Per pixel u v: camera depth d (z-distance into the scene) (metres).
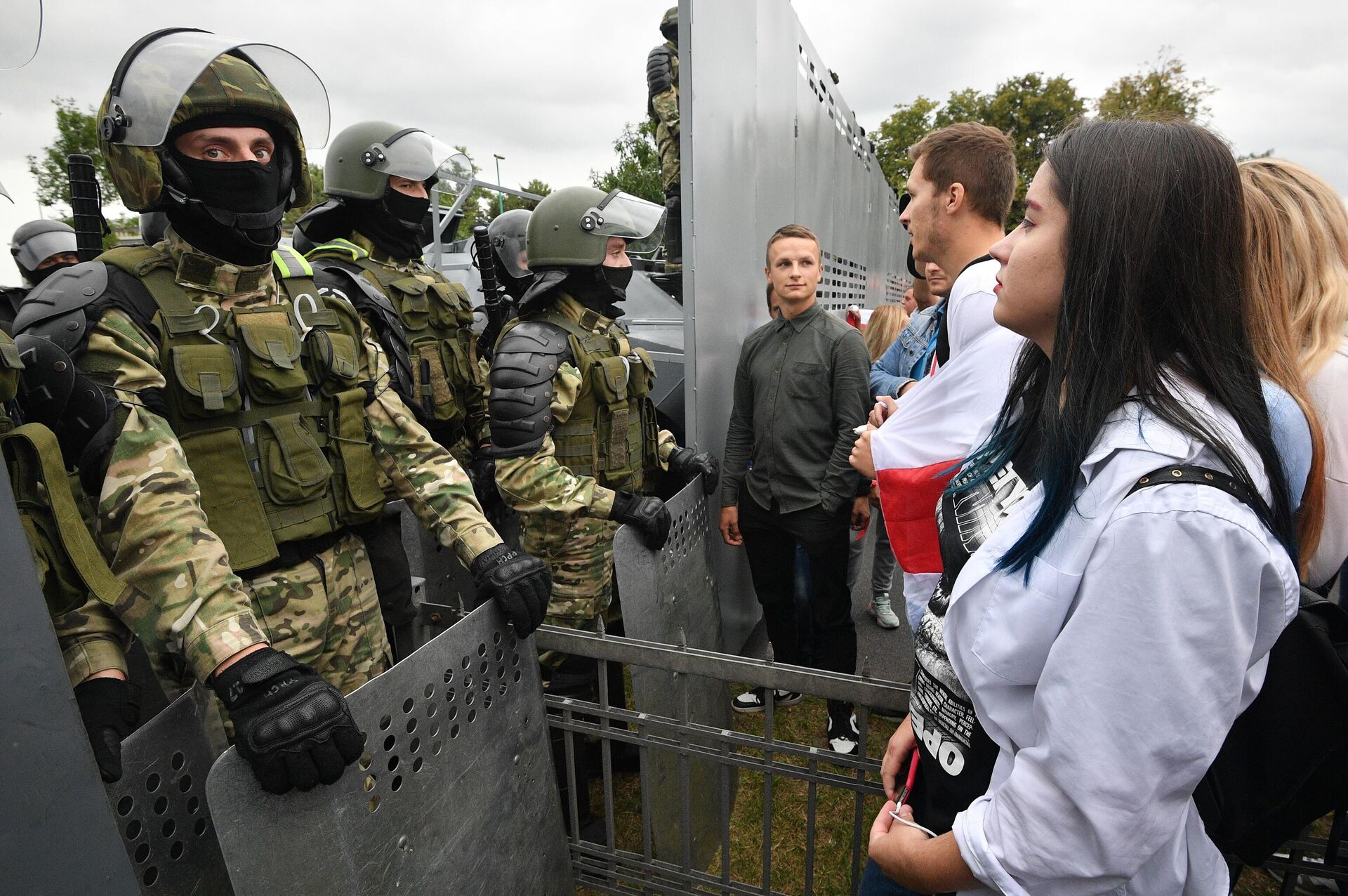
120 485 1.11
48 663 0.80
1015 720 0.80
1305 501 0.88
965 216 1.68
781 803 2.47
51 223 3.24
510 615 1.41
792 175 3.96
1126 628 0.66
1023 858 0.73
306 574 1.57
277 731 0.94
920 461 1.53
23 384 1.10
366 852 1.12
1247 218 0.71
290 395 1.51
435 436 2.95
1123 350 0.71
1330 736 0.88
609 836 1.70
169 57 1.31
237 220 1.42
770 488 2.71
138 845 1.02
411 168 2.71
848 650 2.76
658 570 2.17
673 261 4.69
